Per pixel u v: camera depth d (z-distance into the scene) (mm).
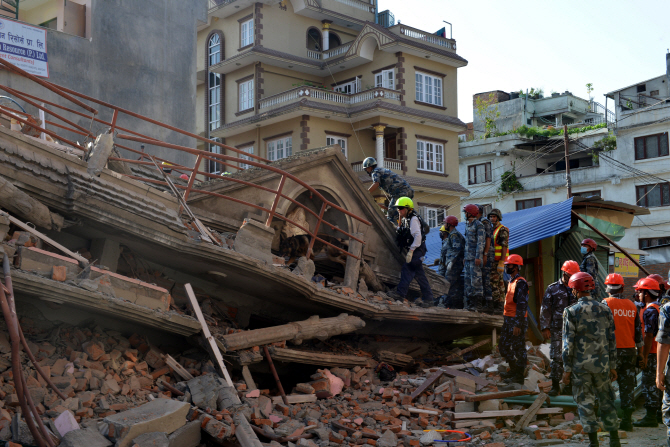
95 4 13898
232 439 6238
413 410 8141
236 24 32250
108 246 7590
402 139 30062
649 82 39594
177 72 15430
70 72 13250
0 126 6328
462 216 37656
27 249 6082
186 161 15344
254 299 9578
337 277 11266
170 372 7426
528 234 14125
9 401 5551
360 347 10656
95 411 6031
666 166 35000
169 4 15445
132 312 6805
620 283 8102
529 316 12789
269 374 8945
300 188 10266
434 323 10930
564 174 38406
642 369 8195
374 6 36219
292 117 29422
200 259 7887
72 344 6922
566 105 48375
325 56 33188
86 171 7090
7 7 14680
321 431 7004
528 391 8352
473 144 42594
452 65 32188
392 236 11523
